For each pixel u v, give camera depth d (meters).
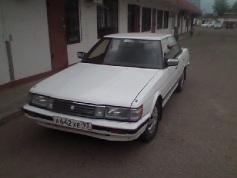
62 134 4.33
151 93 3.81
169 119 5.11
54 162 3.57
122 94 3.55
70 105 3.50
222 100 6.38
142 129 3.54
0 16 6.22
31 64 7.40
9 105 5.38
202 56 14.50
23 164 3.51
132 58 4.77
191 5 30.88
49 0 7.83
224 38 31.33
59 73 4.44
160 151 3.90
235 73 9.70
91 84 3.82
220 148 4.04
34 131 4.45
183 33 34.09
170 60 4.68
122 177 3.28
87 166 3.49
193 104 6.03
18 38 6.83
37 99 3.76
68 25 9.08
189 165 3.57
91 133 3.51
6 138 4.20
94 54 5.11
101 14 11.46
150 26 19.19
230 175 3.38
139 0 15.88
